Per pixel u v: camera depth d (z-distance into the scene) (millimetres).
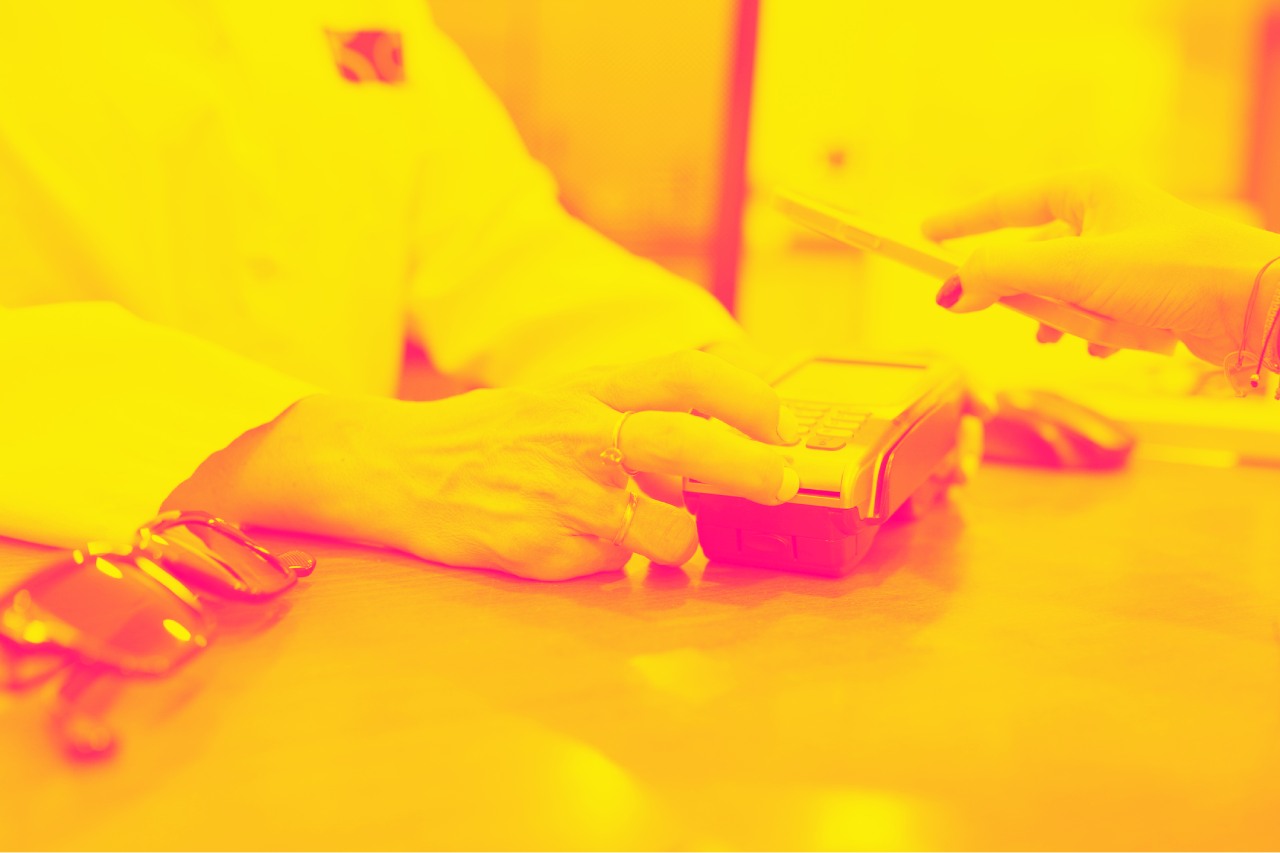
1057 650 424
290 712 354
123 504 509
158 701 361
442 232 931
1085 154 2002
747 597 483
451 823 287
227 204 825
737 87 1085
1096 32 1970
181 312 821
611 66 1098
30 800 295
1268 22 1912
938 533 605
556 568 492
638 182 1101
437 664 397
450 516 509
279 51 843
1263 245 501
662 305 852
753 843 281
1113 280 512
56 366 521
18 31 736
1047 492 720
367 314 898
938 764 326
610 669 396
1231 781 318
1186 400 1061
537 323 861
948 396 632
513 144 988
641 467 475
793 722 354
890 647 425
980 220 633
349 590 479
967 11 1995
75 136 744
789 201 604
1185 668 407
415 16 964
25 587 359
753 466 467
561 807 296
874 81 2029
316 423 548
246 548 460
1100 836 287
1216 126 1977
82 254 751
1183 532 619
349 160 868
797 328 1907
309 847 274
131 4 789
